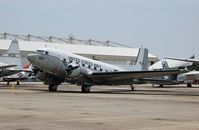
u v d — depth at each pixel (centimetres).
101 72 4238
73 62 4222
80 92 4159
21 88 5125
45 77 4200
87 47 12750
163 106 2291
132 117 1644
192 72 6794
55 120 1490
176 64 7744
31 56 4044
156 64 7500
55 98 2884
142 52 5966
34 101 2516
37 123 1391
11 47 6988
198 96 3619
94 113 1792
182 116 1720
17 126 1307
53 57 4106
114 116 1673
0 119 1501
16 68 6900
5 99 2686
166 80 5550
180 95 3806
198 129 1298
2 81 8162
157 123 1446
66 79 4231
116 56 12681
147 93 4238
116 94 3819
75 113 1777
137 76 4244
